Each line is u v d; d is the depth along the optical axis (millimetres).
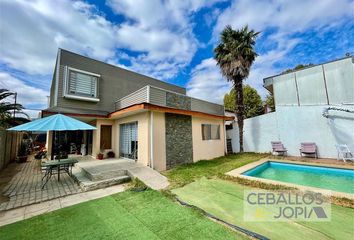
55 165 5863
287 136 11555
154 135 7793
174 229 2990
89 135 11414
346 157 9305
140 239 2734
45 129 5125
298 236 2740
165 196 4555
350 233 2797
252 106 23328
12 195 4762
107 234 2887
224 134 12992
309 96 11078
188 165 8852
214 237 2748
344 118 9547
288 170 8641
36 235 2902
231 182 5785
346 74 9836
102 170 6398
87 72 10453
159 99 8555
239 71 11859
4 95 9469
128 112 8148
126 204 4090
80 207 3963
